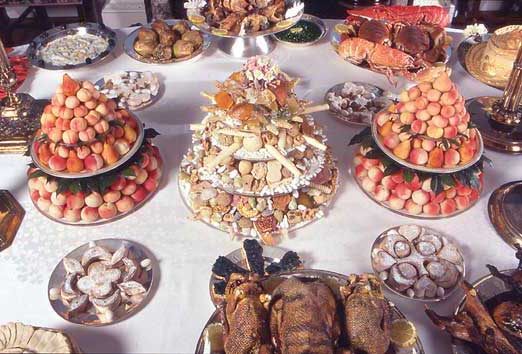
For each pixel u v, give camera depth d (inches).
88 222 50.1
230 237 49.1
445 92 45.9
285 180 47.2
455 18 129.8
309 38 75.5
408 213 51.2
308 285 36.6
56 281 44.9
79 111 45.9
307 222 50.0
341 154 57.9
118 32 77.0
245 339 35.0
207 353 38.2
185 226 50.5
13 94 60.9
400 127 48.4
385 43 68.5
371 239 49.7
